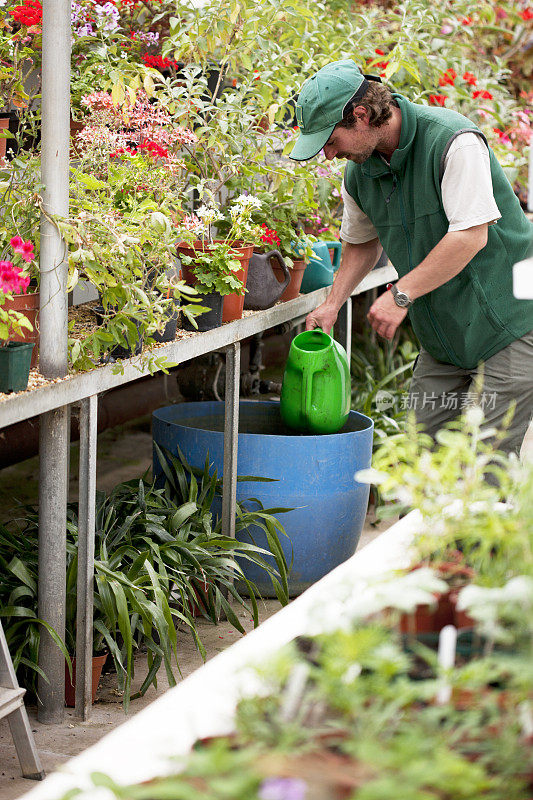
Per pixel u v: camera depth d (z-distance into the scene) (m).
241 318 3.28
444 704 1.10
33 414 2.36
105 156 2.98
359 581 1.35
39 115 3.19
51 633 2.64
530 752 1.02
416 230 2.99
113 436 5.63
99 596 2.91
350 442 3.47
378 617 1.30
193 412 3.86
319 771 0.95
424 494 1.51
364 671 1.24
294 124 4.29
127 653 2.74
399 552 1.72
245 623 3.46
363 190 3.09
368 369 4.94
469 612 1.22
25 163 2.71
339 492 3.47
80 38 3.34
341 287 3.47
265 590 3.58
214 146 3.50
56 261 2.44
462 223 2.78
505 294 2.98
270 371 6.54
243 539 3.49
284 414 3.60
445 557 1.50
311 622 1.20
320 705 1.10
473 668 1.09
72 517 3.12
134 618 2.88
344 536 3.57
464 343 3.04
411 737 0.98
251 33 3.57
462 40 5.34
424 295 3.04
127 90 3.20
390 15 4.60
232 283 3.05
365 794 0.88
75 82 3.29
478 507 1.50
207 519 3.28
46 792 1.13
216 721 1.23
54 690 2.73
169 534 3.11
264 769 0.94
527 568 1.24
